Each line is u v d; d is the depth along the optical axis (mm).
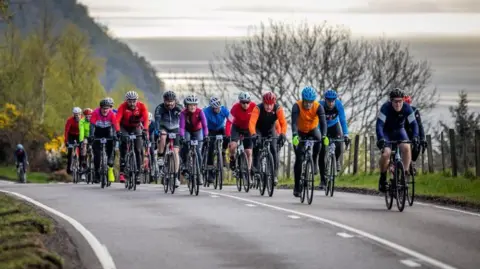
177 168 50531
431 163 70875
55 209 40906
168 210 40250
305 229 33469
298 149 45125
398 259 26906
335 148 50312
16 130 151000
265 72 155000
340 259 27031
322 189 50156
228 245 29844
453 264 26031
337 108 50250
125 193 51031
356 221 35938
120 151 56594
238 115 52375
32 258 25453
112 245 29906
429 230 33250
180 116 50594
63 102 189875
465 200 43844
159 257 27656
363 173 76812
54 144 150000
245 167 52062
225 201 44719
